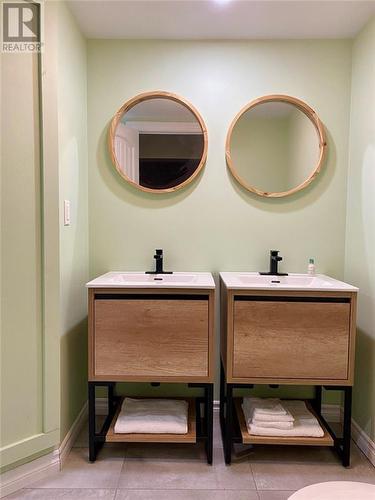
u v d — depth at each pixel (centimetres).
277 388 217
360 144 198
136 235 217
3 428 152
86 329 214
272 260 207
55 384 166
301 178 214
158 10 182
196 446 188
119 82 212
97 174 215
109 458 177
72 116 187
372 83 185
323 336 168
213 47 210
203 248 216
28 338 158
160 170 214
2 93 147
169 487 157
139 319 168
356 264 202
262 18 188
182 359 169
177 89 212
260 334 168
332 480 163
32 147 156
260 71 211
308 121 212
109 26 196
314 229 215
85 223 211
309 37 207
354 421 200
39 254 160
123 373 170
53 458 167
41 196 159
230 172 213
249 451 183
